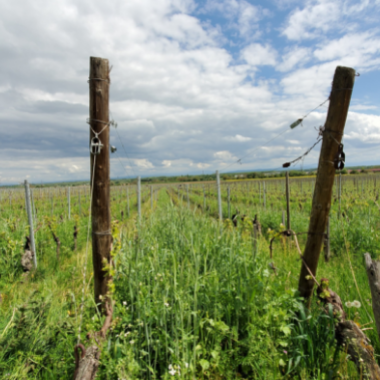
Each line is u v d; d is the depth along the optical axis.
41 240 6.73
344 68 2.78
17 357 2.39
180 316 2.57
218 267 3.60
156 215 7.18
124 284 3.34
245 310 2.81
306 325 2.68
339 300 2.90
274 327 2.54
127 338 2.51
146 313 2.59
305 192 26.31
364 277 4.26
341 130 2.87
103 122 3.05
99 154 3.05
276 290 2.96
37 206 15.18
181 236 4.73
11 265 5.08
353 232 6.41
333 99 2.84
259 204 17.53
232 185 32.62
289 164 3.42
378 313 2.07
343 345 2.40
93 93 3.02
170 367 2.10
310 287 3.09
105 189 3.10
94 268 3.17
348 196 15.21
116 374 2.10
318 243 3.03
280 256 5.39
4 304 3.62
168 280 2.97
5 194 18.38
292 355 2.50
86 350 2.13
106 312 2.89
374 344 2.69
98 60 3.00
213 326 2.66
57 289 4.25
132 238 4.43
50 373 2.31
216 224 5.17
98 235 3.11
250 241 4.30
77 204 20.16
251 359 2.37
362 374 2.05
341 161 2.87
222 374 2.38
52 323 2.70
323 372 2.36
